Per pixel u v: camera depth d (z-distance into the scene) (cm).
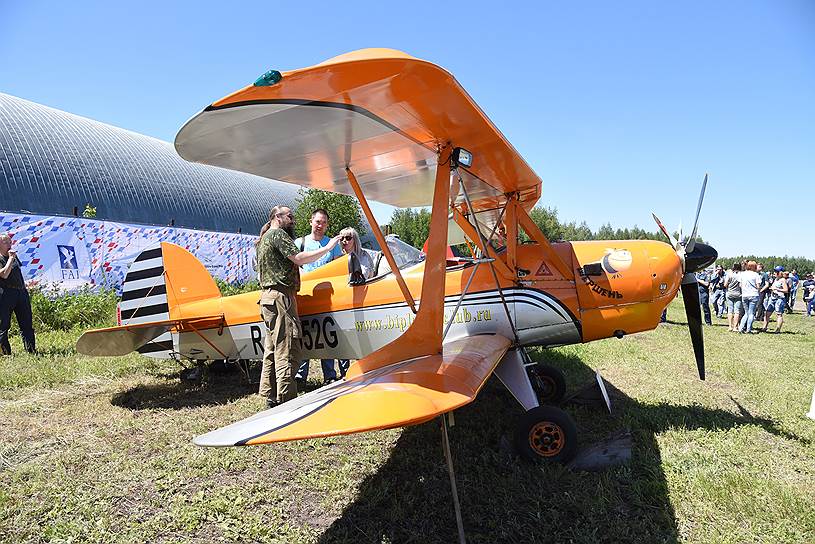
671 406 469
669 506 280
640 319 412
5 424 397
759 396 505
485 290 414
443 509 280
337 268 463
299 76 208
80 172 1745
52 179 1642
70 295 1015
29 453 343
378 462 339
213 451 350
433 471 326
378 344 437
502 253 433
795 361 722
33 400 462
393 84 225
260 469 329
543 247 418
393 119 265
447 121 272
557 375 484
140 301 546
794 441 379
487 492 298
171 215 2012
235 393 498
